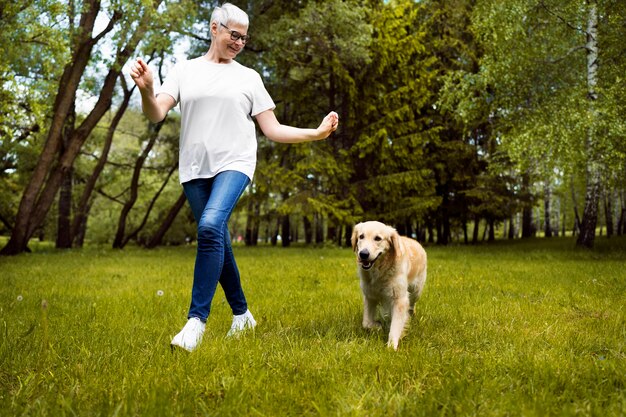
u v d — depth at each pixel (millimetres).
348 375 2688
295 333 3773
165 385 2420
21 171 21141
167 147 24594
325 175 19250
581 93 12898
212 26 3553
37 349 3104
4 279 7477
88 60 14102
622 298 5562
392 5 20422
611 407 2174
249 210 23047
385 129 19266
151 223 38094
